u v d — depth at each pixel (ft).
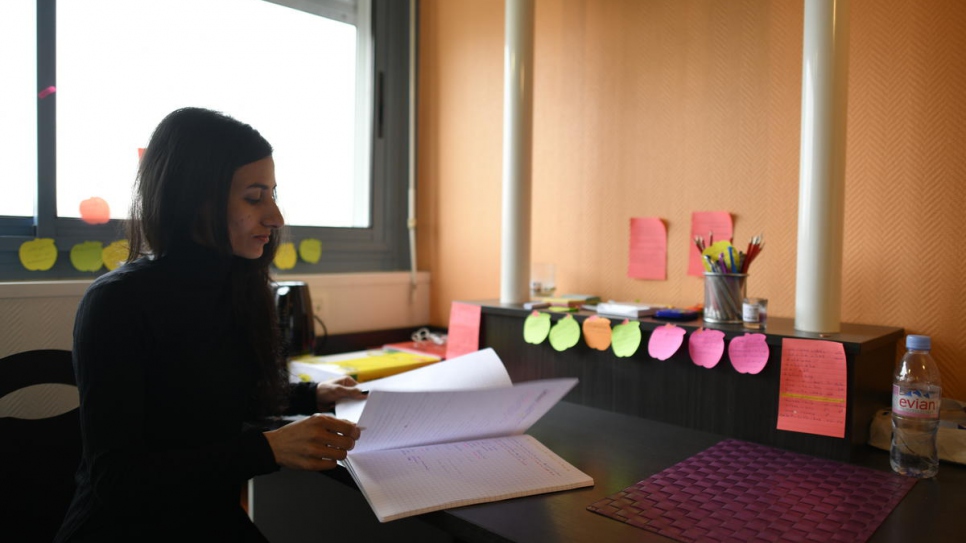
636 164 5.41
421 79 7.32
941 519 2.72
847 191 4.33
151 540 3.13
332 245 6.71
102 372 2.90
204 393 3.31
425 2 7.23
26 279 5.02
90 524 3.07
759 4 4.69
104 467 2.78
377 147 7.09
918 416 3.22
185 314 3.26
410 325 7.13
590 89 5.73
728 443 3.78
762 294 4.73
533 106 5.69
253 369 3.79
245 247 3.42
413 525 4.42
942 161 3.96
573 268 5.88
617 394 4.44
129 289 3.06
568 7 5.88
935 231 3.99
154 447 3.17
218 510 3.43
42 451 3.67
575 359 4.67
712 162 4.96
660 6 5.24
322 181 6.73
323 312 6.31
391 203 7.27
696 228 5.05
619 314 4.58
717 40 4.91
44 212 5.02
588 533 2.58
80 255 5.20
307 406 4.20
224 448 2.94
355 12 6.93
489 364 4.26
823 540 2.51
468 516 2.72
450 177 7.00
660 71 5.25
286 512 5.09
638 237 5.39
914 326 4.08
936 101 3.97
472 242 6.77
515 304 5.27
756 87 4.72
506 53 5.35
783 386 3.66
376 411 3.11
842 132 3.71
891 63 4.13
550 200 6.06
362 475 3.06
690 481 3.15
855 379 3.44
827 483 3.12
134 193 3.39
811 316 3.80
